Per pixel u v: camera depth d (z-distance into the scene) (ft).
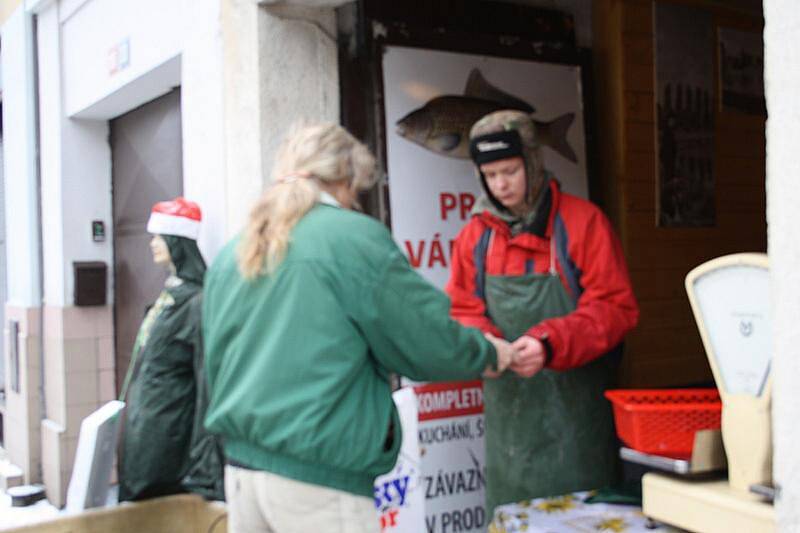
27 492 19.02
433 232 11.69
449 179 11.84
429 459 11.29
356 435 6.16
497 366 7.67
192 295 12.00
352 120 11.62
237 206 11.69
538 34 12.85
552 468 9.81
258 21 11.00
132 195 18.49
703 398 7.27
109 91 16.72
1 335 26.23
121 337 19.17
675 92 13.47
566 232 9.30
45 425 19.45
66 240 19.01
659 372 13.33
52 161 19.40
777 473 4.77
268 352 6.22
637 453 6.61
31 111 20.18
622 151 12.91
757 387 5.86
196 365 11.82
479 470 11.68
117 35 16.26
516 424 9.89
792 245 4.62
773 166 4.69
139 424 12.02
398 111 11.49
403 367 6.50
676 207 13.52
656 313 13.32
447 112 11.84
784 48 4.62
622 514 7.38
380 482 9.54
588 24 13.37
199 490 11.62
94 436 11.30
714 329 6.09
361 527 6.26
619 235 13.00
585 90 12.99
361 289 6.17
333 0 10.99
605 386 9.89
